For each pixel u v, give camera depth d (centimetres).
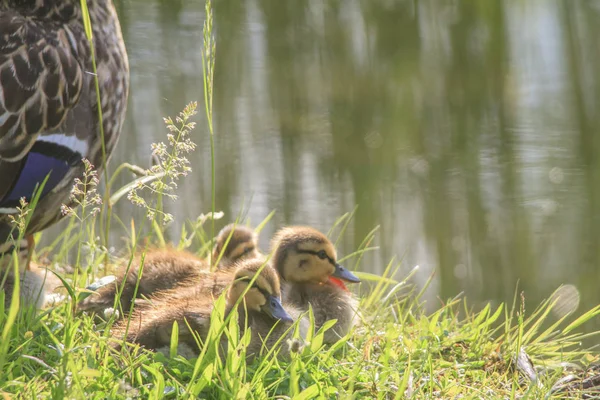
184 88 1945
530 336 826
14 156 739
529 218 1656
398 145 1895
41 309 784
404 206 1670
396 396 652
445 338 796
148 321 753
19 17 776
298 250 868
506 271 1508
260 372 667
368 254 1512
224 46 2167
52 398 586
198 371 648
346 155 1820
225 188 1620
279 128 1883
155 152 770
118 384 612
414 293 1412
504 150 1881
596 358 794
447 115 2038
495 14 2288
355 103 2044
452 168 1806
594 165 1816
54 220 795
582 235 1590
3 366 636
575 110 2036
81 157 788
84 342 702
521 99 2102
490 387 719
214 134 1803
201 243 1141
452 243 1577
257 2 2270
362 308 914
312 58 2177
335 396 659
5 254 770
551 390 698
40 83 749
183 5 2227
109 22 831
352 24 2286
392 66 2209
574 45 2228
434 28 2267
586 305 1459
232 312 670
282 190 1653
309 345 706
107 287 859
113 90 824
